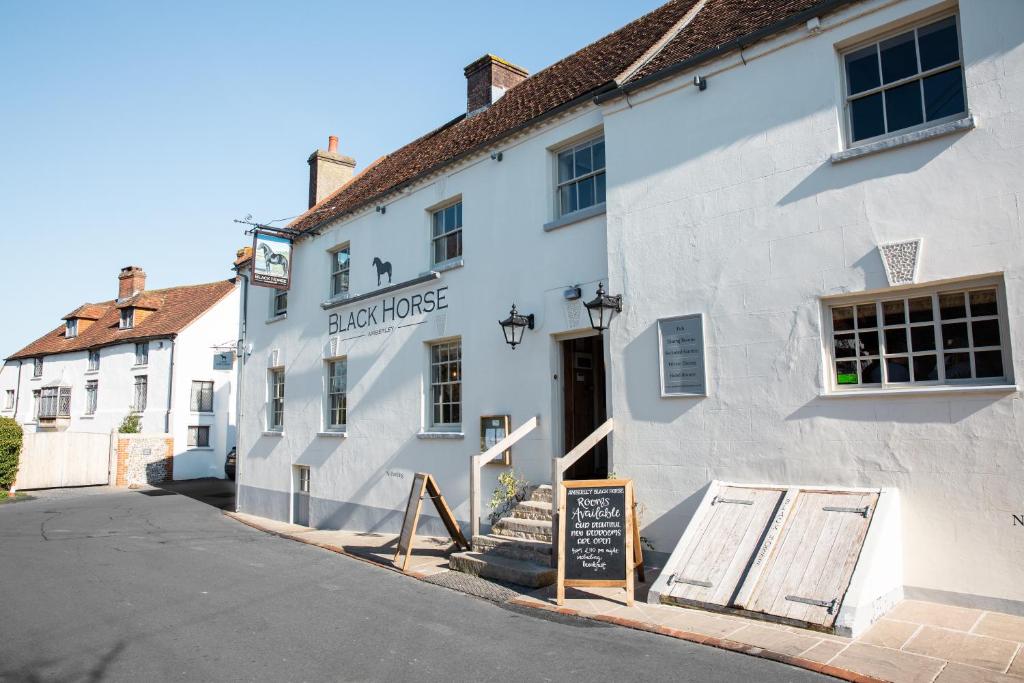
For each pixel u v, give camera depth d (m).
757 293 7.87
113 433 27.17
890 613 6.25
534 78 14.28
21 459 24.70
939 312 6.84
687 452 8.25
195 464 30.09
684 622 6.31
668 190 8.80
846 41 7.54
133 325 33.81
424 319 12.59
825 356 7.38
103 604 7.79
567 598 7.46
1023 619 5.98
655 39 10.44
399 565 9.60
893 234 6.98
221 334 31.59
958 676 4.87
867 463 6.96
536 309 10.50
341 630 6.64
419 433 12.30
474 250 11.73
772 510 7.14
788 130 7.82
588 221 9.91
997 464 6.26
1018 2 6.49
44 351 37.38
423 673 5.43
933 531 6.55
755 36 8.03
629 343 8.95
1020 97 6.40
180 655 5.99
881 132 7.36
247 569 9.78
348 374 14.40
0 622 7.12
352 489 13.89
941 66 7.00
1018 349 6.22
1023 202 6.30
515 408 10.66
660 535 8.39
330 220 15.31
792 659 5.29
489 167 11.68
